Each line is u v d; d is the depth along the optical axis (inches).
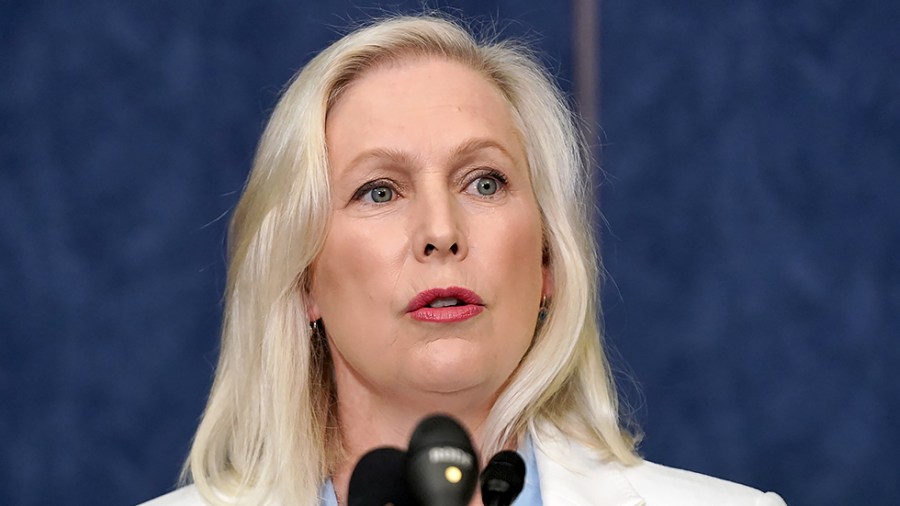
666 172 542.3
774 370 536.7
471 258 320.2
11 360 528.7
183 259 537.6
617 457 360.8
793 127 543.2
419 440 214.2
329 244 333.1
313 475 348.2
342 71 343.3
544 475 348.2
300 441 347.9
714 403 535.5
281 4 550.6
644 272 539.2
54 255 534.3
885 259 538.0
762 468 533.6
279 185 342.0
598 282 370.6
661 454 533.0
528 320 329.4
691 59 546.0
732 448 534.3
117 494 528.1
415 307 318.0
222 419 363.6
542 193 350.6
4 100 538.6
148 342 534.0
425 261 318.3
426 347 318.7
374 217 328.5
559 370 346.9
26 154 537.3
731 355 537.0
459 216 323.3
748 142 542.9
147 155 540.7
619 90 544.4
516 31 540.1
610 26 545.6
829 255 539.2
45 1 543.8
